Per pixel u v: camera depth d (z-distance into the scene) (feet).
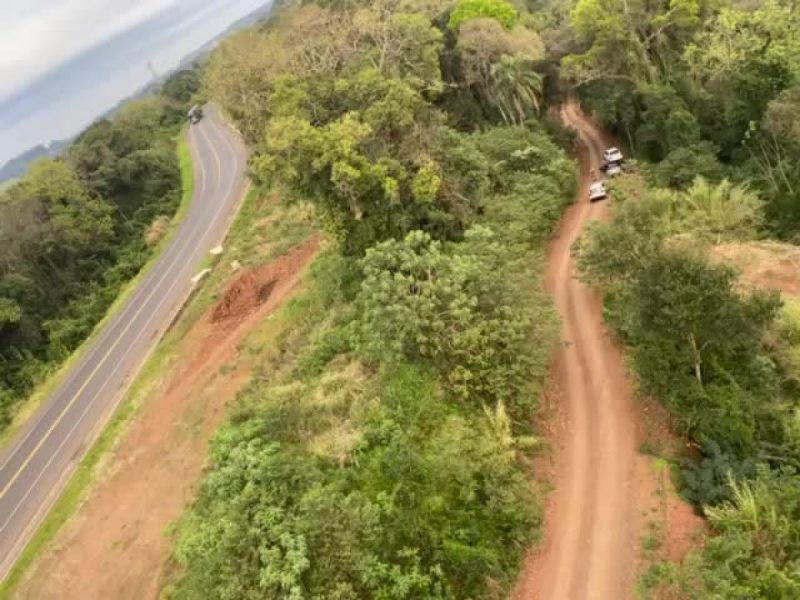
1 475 107.04
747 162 122.62
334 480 57.00
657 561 53.62
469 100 147.64
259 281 122.42
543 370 72.18
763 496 53.78
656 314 63.67
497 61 142.82
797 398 67.92
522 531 57.93
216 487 61.98
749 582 48.70
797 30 127.24
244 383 91.91
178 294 143.74
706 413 63.00
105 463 95.09
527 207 108.58
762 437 64.08
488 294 70.49
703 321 61.98
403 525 52.16
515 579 55.36
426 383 65.21
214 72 150.82
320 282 101.30
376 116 92.63
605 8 156.46
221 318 117.29
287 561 49.34
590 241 83.05
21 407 128.88
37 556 82.02
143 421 100.58
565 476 64.44
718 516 53.98
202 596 50.44
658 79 153.07
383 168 88.63
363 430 61.67
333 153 86.07
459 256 76.23
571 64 158.30
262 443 64.90
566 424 71.00
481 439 61.00
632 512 58.59
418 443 60.08
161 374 111.14
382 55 124.98
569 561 55.93
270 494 56.34
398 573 49.65
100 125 264.52
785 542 51.31
